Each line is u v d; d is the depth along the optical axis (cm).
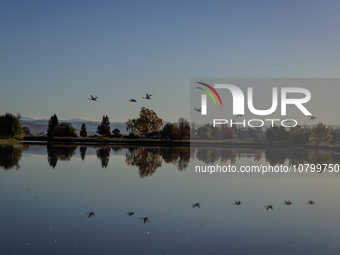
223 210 1502
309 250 1055
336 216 1435
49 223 1245
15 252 979
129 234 1156
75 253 985
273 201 1706
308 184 2234
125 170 2656
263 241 1126
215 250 1040
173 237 1141
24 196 1652
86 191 1802
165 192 1848
